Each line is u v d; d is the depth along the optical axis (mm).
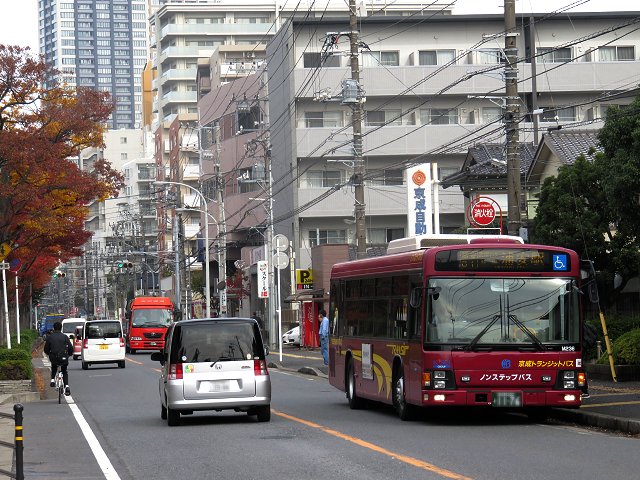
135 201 158250
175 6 140875
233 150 89375
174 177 127938
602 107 71250
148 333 69438
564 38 72375
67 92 42656
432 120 71250
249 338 20859
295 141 71750
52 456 16375
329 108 72438
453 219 73000
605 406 20547
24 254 49062
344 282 25891
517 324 19078
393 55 73312
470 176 47469
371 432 18375
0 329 50531
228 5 141375
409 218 41906
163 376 21484
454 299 19172
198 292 101875
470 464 13617
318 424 20234
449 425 19594
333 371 26906
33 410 26812
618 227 34719
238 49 117500
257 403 20656
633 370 27094
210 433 19031
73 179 41781
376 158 72000
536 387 18969
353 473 13023
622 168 27656
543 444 15953
